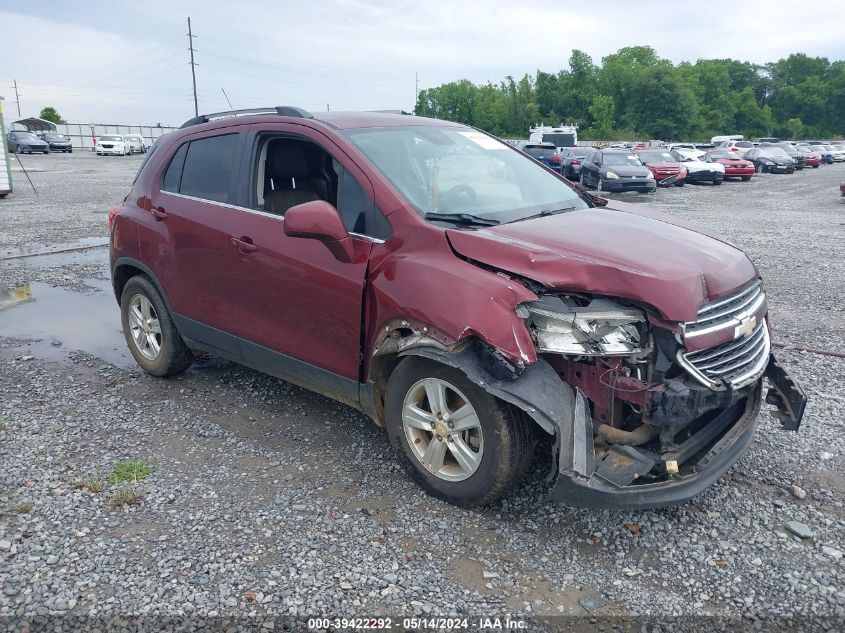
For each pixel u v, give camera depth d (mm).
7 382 5426
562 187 4711
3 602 2922
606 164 23969
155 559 3215
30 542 3332
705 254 3531
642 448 3312
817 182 30234
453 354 3283
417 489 3816
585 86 98125
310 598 2963
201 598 2955
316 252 3945
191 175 4887
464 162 4379
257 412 4875
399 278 3512
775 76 133750
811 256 10859
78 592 2986
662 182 26812
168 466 4102
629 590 3037
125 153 47969
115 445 4367
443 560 3221
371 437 4477
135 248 5215
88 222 14305
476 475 3443
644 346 3166
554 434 3094
